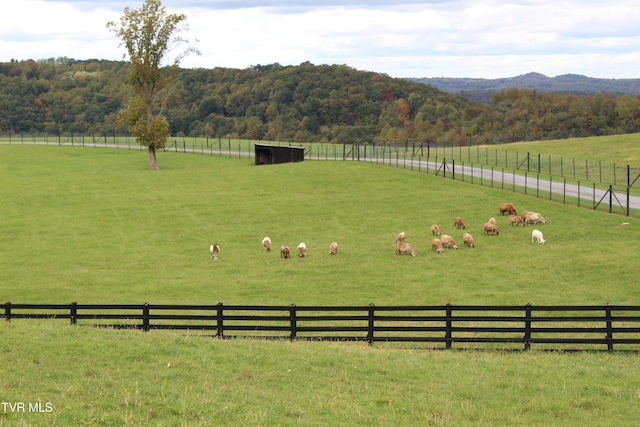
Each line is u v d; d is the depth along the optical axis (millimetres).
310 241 54781
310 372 21672
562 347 27766
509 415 18266
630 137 121500
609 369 22891
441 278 43094
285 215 63875
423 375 21922
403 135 181750
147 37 95625
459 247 51219
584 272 43625
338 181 78375
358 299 38688
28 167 101000
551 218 58500
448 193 70688
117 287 42875
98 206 69000
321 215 63531
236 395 18547
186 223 61781
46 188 78438
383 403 18906
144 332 26203
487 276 43250
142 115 96312
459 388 20547
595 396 19984
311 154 113438
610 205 59312
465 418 17969
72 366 20766
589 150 111188
